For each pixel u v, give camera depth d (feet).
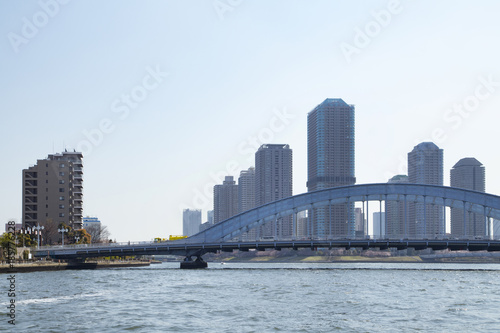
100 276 422.00
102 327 181.37
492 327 183.42
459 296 273.54
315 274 469.57
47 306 228.43
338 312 214.28
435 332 174.60
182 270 547.49
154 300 252.21
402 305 235.81
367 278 412.36
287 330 177.27
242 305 234.79
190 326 183.73
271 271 532.32
